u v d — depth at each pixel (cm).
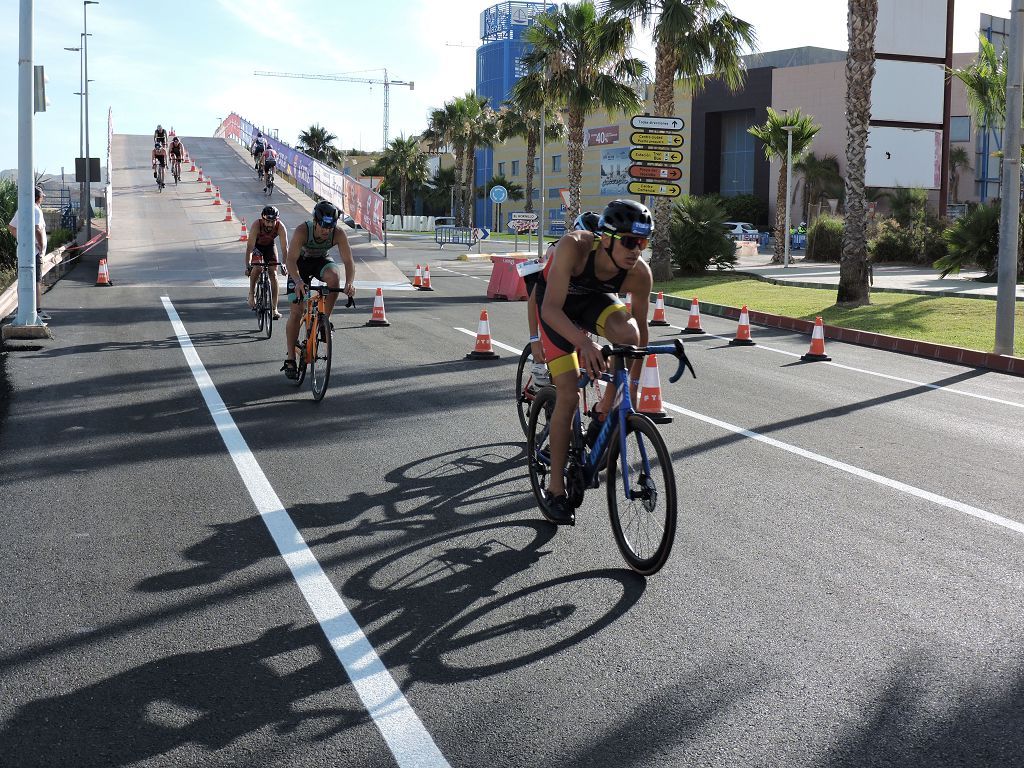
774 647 375
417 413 837
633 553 464
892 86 3822
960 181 7056
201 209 3866
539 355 607
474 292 2209
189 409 843
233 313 1589
